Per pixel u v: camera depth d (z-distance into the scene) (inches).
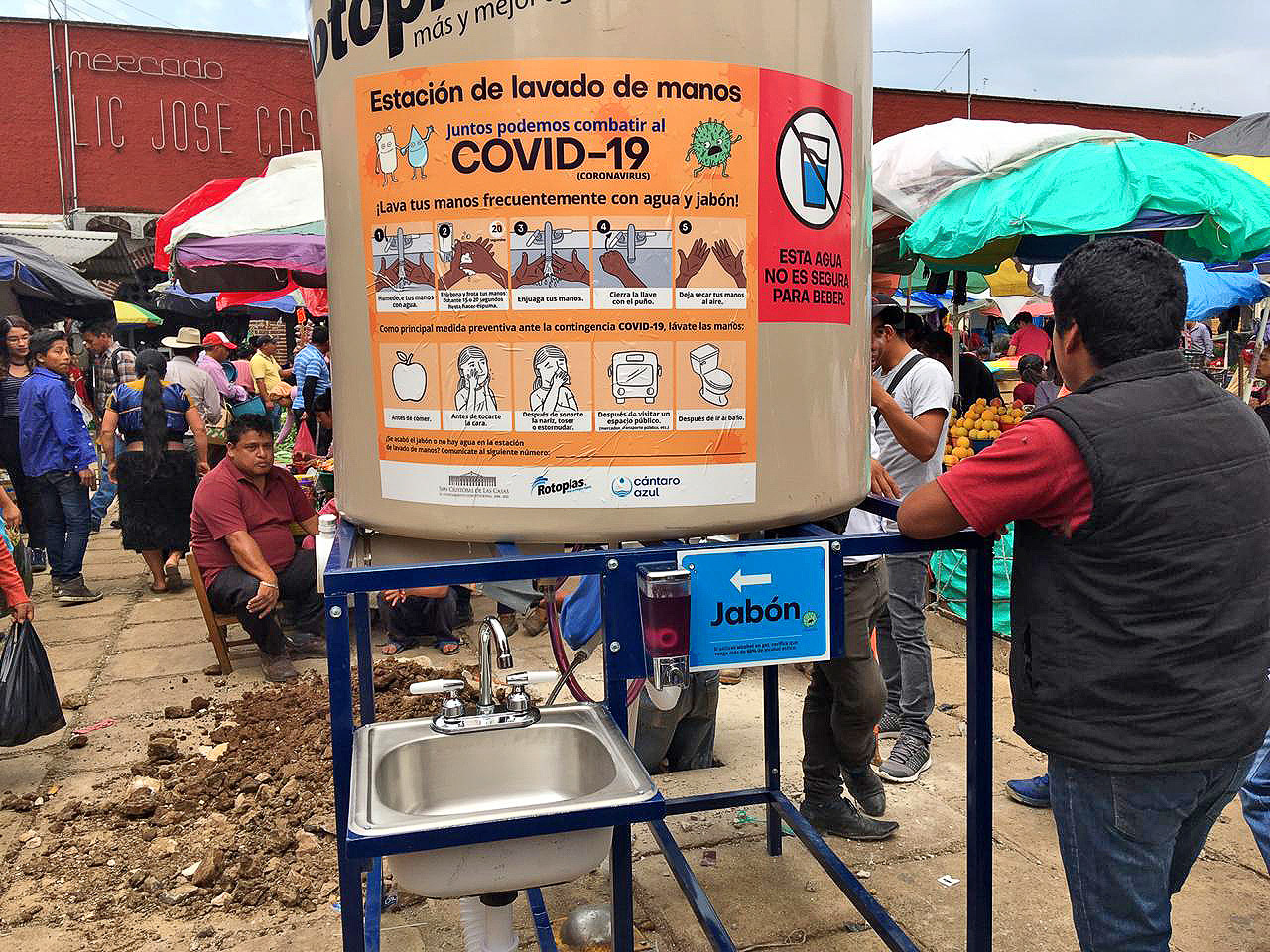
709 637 67.1
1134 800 68.1
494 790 73.2
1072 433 66.7
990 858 80.3
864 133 68.2
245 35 713.6
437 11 57.9
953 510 69.1
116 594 280.7
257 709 178.7
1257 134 266.8
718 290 59.4
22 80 677.3
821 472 65.7
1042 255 198.2
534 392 59.0
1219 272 330.6
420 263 60.2
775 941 107.0
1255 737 68.9
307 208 228.2
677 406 59.6
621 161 57.2
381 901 113.2
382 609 218.5
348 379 66.3
